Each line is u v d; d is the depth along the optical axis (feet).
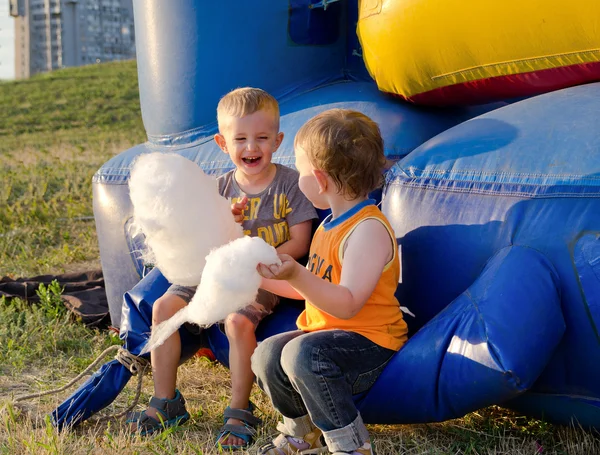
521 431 9.27
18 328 13.24
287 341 8.41
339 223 8.40
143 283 10.17
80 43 184.85
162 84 13.35
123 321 9.96
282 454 8.61
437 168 9.39
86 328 13.94
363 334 8.22
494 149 9.07
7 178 30.83
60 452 8.72
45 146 48.32
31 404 10.46
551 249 8.10
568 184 8.23
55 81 84.02
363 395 8.43
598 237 7.88
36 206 24.40
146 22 13.56
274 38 13.05
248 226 9.95
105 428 9.73
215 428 9.70
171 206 8.38
